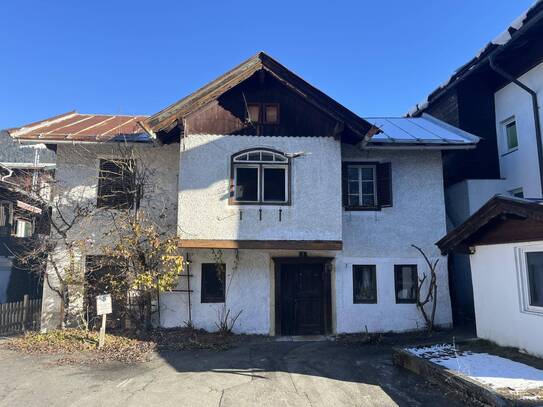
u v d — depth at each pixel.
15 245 15.66
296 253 11.48
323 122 11.07
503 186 13.34
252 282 11.30
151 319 11.02
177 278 10.77
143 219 10.99
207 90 10.52
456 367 6.56
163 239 11.09
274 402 6.05
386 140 11.38
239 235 10.43
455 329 11.40
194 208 10.46
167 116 10.27
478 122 14.23
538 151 12.06
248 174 10.77
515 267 7.57
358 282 11.77
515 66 13.13
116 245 10.47
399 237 11.87
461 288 13.02
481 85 14.49
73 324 11.07
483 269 8.45
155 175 11.58
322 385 6.79
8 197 15.92
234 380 7.08
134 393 6.40
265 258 11.41
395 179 12.10
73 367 7.79
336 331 11.31
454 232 8.61
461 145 11.55
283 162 10.80
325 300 11.46
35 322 12.47
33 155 22.06
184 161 10.62
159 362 8.20
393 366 7.84
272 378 7.19
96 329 10.87
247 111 10.93
